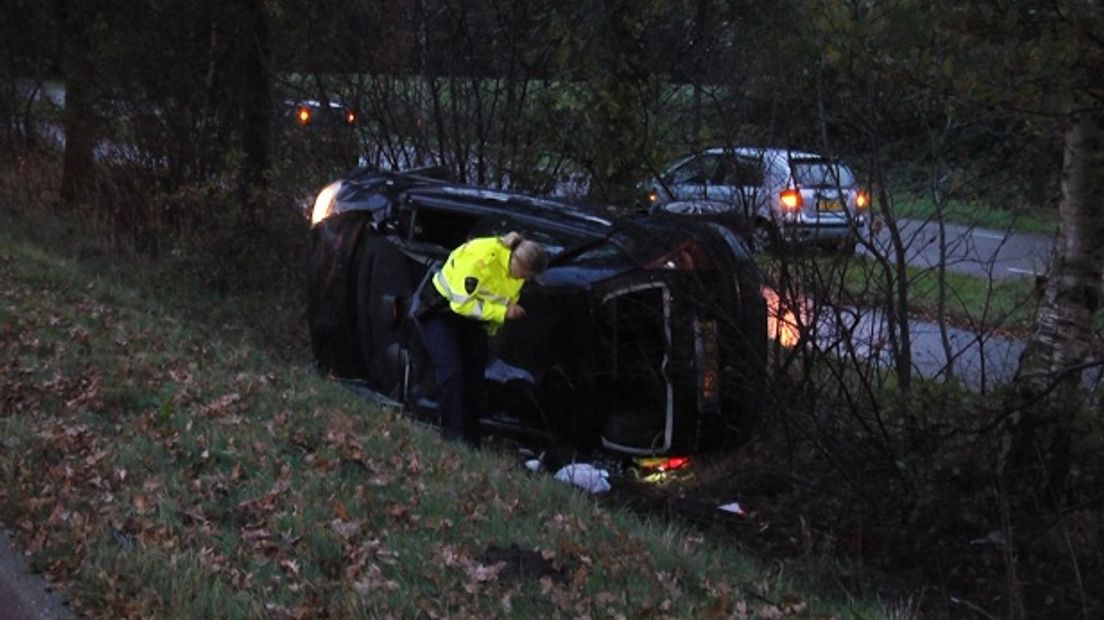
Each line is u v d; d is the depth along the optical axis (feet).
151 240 45.09
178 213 44.98
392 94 39.40
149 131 45.44
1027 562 20.95
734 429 24.52
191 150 44.78
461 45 37.73
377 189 28.73
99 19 45.96
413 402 26.25
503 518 18.44
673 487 24.53
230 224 41.11
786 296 24.21
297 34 40.96
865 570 20.83
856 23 19.85
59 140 58.13
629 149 32.78
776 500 23.56
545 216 25.62
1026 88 18.81
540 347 24.44
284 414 23.63
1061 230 22.90
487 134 37.47
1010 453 21.86
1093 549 20.51
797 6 26.55
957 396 22.68
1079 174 22.52
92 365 26.27
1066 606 19.63
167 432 21.57
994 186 26.61
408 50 38.86
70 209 49.85
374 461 20.99
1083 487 21.68
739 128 27.99
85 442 20.68
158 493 18.24
